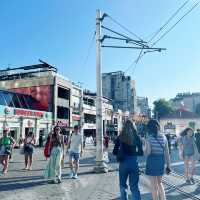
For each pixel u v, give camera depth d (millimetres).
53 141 9969
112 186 9117
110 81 102812
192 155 10008
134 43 13891
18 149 33219
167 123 56062
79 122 56969
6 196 7711
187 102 115562
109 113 74812
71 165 10875
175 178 10852
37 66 51625
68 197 7562
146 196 7770
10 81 50594
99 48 13289
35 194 7953
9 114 37500
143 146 6039
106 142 26250
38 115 43031
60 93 50219
